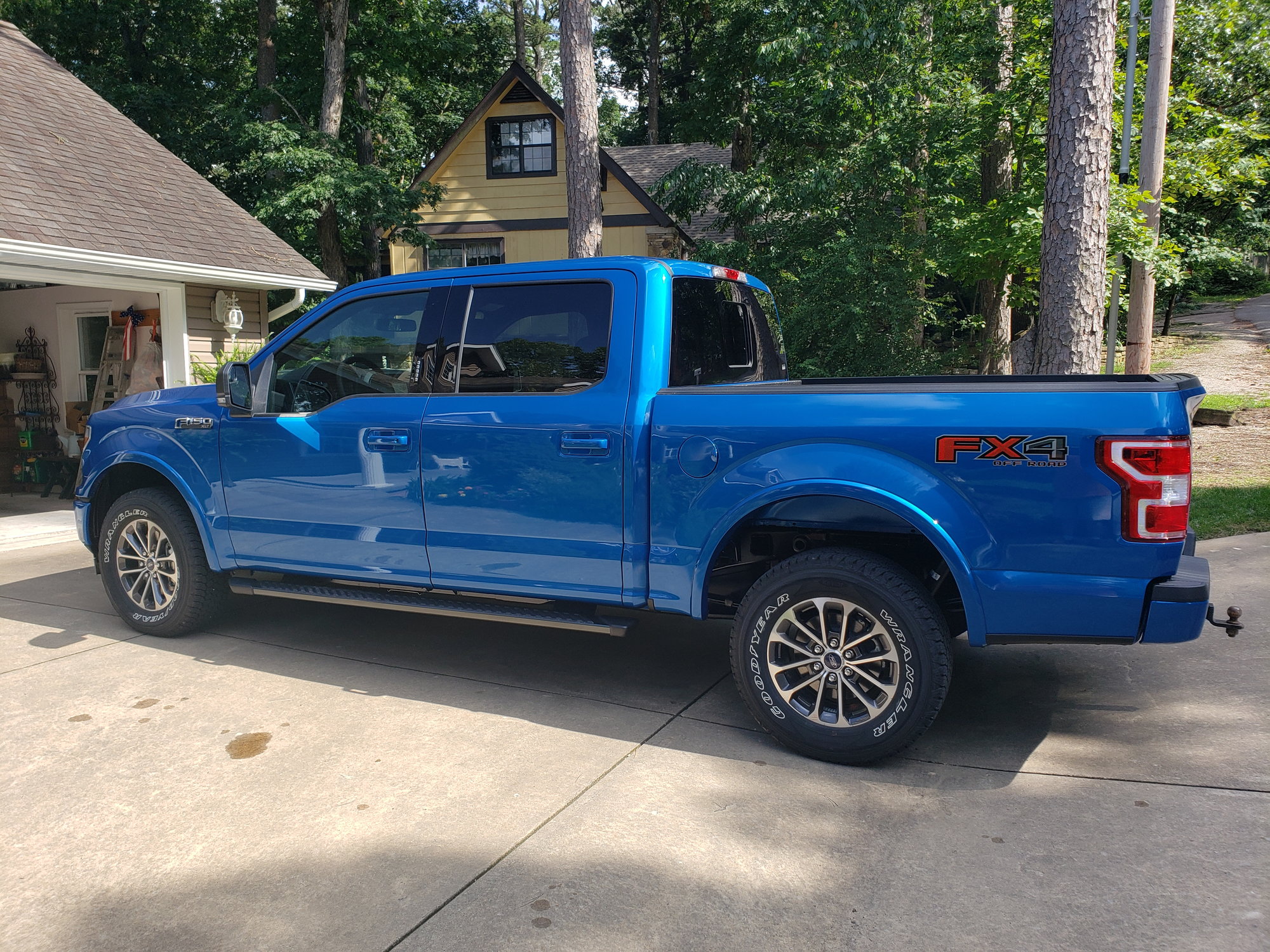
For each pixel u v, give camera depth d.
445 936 2.34
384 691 4.14
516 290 3.95
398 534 4.14
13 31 12.65
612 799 3.08
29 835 2.87
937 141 13.18
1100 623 2.99
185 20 24.70
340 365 4.33
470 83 30.92
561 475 3.74
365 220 19.73
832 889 2.53
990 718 3.73
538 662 4.56
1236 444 10.41
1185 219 16.97
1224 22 12.69
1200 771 3.18
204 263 9.65
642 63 42.84
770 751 3.48
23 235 7.97
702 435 3.49
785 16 15.41
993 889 2.51
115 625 5.25
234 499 4.57
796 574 3.33
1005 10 13.00
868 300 12.71
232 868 2.67
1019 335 19.31
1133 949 2.23
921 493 3.13
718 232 18.47
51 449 11.28
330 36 19.52
